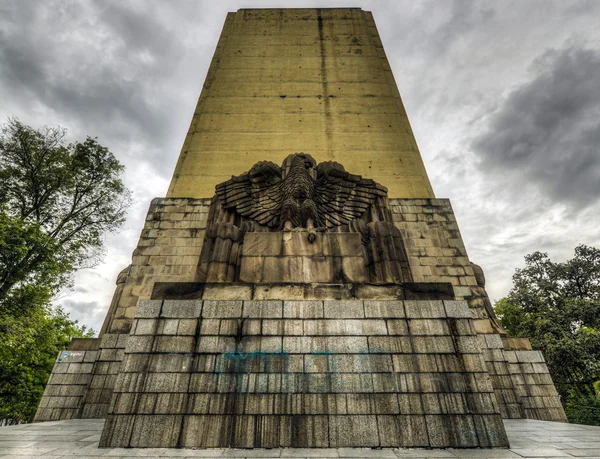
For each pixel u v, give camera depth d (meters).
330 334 5.75
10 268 13.88
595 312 19.05
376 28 19.92
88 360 10.26
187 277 10.38
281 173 10.57
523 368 10.32
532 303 22.94
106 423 4.88
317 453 4.47
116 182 20.09
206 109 15.79
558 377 18.34
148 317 5.83
